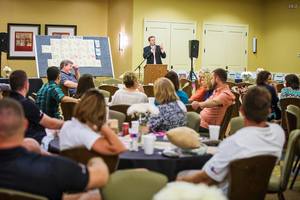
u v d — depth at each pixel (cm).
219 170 252
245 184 256
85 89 502
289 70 1204
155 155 300
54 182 183
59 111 565
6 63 1185
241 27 1249
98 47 1035
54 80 536
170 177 294
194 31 1195
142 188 205
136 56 1133
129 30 1141
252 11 1262
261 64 1287
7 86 544
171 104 377
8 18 1184
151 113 351
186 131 305
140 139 331
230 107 502
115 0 1229
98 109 272
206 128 503
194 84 898
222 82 509
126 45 1162
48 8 1218
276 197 420
